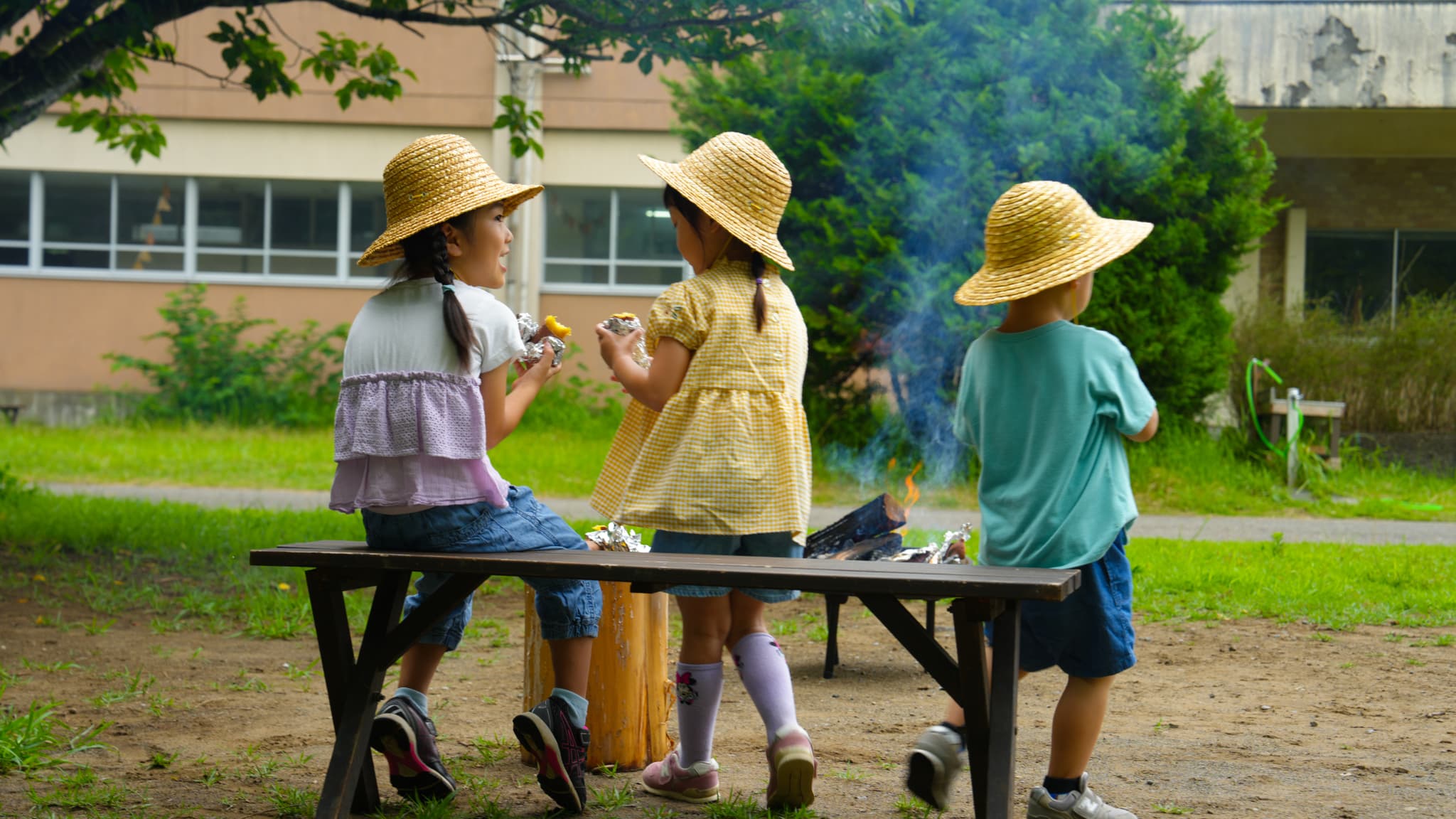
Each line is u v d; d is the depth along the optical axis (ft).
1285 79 49.14
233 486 42.29
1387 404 48.29
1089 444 9.85
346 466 10.00
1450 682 16.57
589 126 65.57
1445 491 43.24
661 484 10.39
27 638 18.15
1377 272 56.44
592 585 10.82
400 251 10.61
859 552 16.43
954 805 11.16
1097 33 41.68
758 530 10.25
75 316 66.85
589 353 66.44
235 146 66.33
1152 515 37.78
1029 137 40.98
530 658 12.38
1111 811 9.91
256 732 13.37
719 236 11.09
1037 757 12.94
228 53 29.73
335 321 66.95
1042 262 10.32
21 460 47.37
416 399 9.75
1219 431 46.37
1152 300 41.22
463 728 13.91
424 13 27.50
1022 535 9.90
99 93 30.42
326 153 66.33
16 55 25.80
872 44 41.52
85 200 67.00
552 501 38.60
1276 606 21.75
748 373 10.51
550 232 66.49
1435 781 11.90
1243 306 50.75
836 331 41.88
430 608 9.77
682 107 46.75
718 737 13.79
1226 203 41.55
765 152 11.07
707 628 11.02
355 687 9.86
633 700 12.32
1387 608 21.85
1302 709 15.10
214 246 67.31
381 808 10.89
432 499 9.71
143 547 26.58
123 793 10.91
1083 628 9.73
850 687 16.48
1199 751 13.00
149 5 25.55
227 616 20.31
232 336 65.98
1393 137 54.39
